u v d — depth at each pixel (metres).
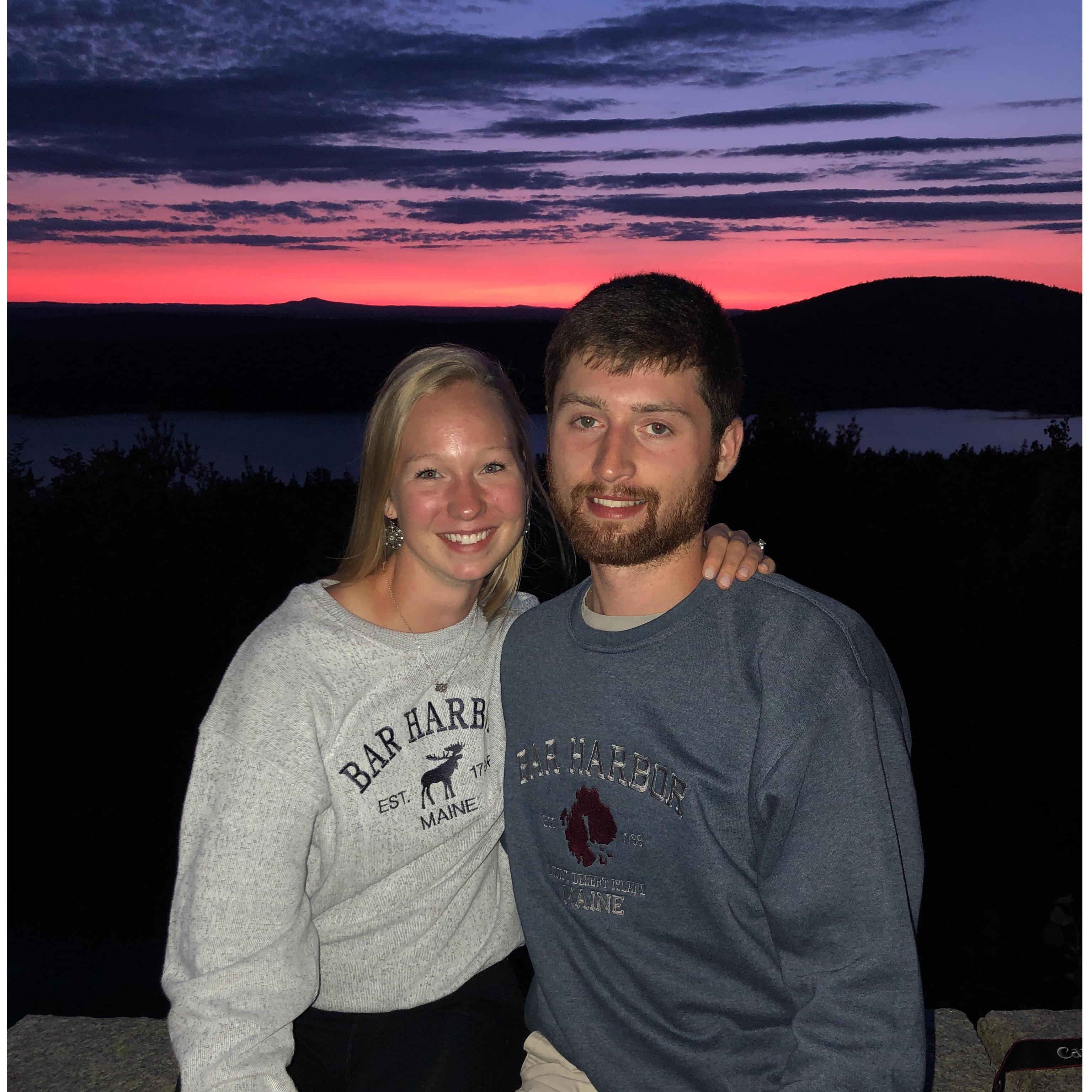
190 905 1.67
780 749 1.49
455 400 1.81
